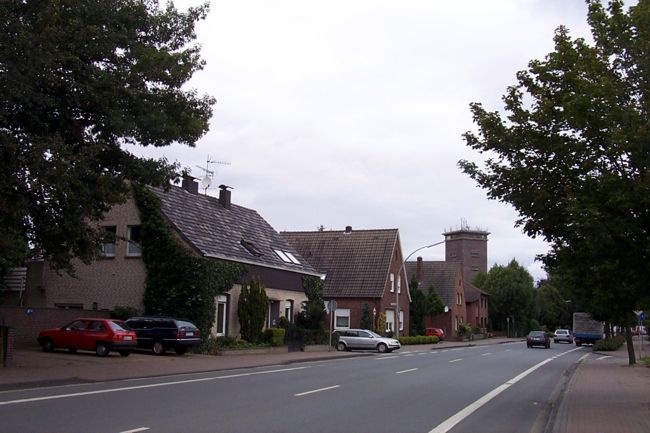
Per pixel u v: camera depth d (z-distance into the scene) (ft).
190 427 33.83
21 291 105.81
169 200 105.81
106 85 55.62
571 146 42.88
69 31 53.88
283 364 85.81
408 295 194.49
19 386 48.57
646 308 44.50
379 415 40.40
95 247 64.44
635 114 38.81
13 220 53.52
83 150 54.70
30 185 50.72
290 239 195.11
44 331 81.92
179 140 63.72
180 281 96.07
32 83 51.88
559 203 44.80
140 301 98.07
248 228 125.29
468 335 234.79
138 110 59.36
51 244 62.03
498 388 60.34
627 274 40.73
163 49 61.36
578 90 43.21
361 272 177.78
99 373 59.26
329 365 85.35
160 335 85.87
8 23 49.34
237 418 37.29
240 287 106.83
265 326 114.32
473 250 445.37
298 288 127.54
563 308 348.59
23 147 51.62
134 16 60.44
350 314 172.96
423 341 184.14
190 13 64.95
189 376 62.95
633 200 38.60
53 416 35.99
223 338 98.07
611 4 42.73
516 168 47.06
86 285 102.01
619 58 41.52
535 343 176.86
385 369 79.46
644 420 39.70
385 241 184.55
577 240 44.21
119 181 59.77
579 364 102.06
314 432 33.65
